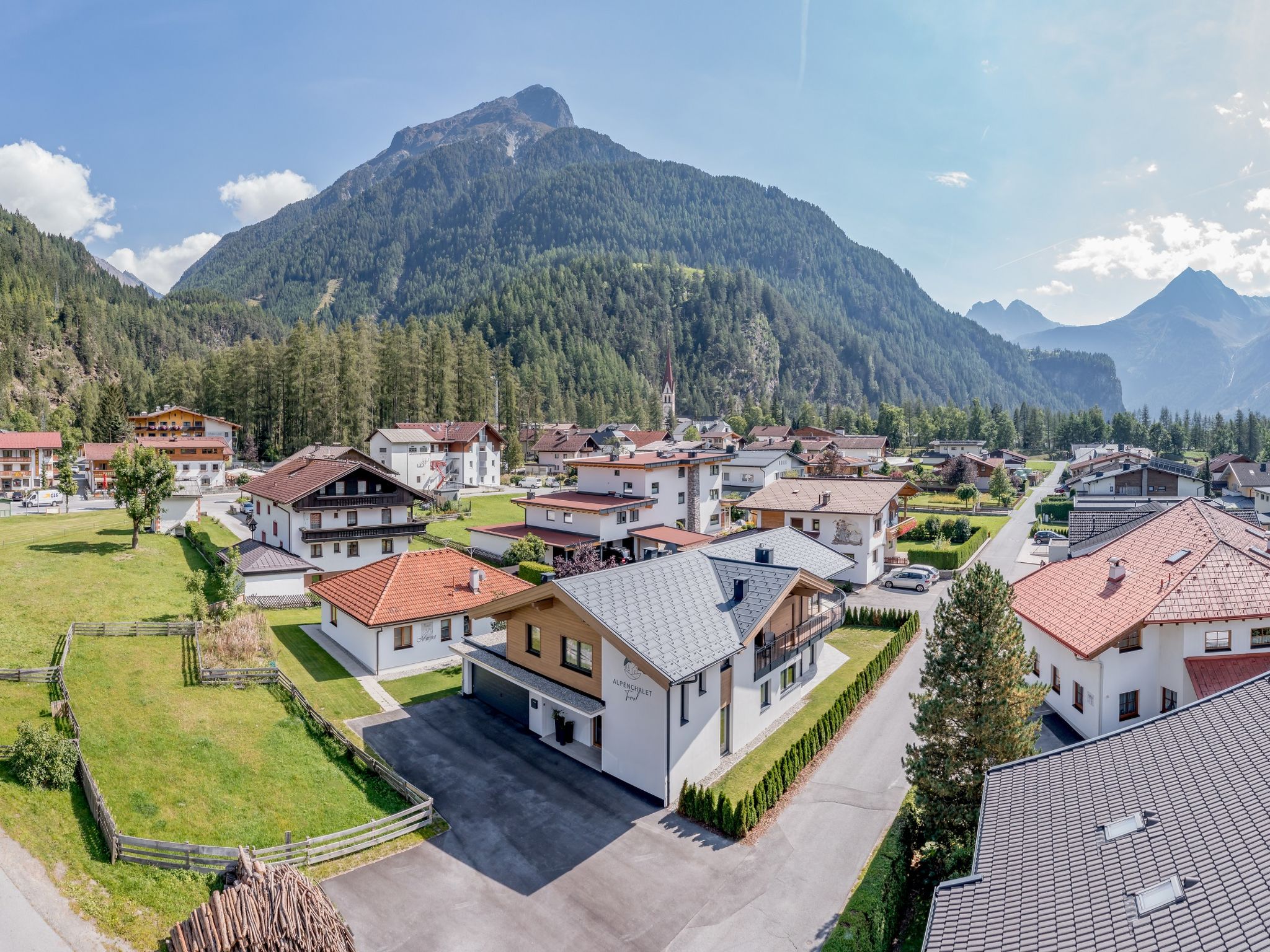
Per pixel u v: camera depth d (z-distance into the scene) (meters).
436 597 38.09
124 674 29.73
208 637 34.44
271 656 34.06
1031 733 20.98
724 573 30.67
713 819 23.05
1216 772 15.22
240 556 47.41
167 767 23.45
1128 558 33.31
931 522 75.19
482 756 27.42
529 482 113.31
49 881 17.59
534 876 20.53
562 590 25.92
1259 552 30.77
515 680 28.94
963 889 14.86
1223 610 27.34
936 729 21.11
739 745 28.83
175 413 125.94
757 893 19.98
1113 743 18.11
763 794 23.88
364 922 18.52
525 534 59.53
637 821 23.41
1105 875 13.67
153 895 17.77
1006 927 13.37
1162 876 13.02
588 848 21.94
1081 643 28.39
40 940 15.70
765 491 59.97
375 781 24.92
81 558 45.75
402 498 55.66
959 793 20.66
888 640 43.12
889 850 20.30
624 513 60.34
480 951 17.64
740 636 26.81
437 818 23.17
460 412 143.25
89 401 167.75
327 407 119.19
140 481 49.69
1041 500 110.69
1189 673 27.48
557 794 24.92
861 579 55.44
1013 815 16.91
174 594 42.12
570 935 18.25
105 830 19.33
